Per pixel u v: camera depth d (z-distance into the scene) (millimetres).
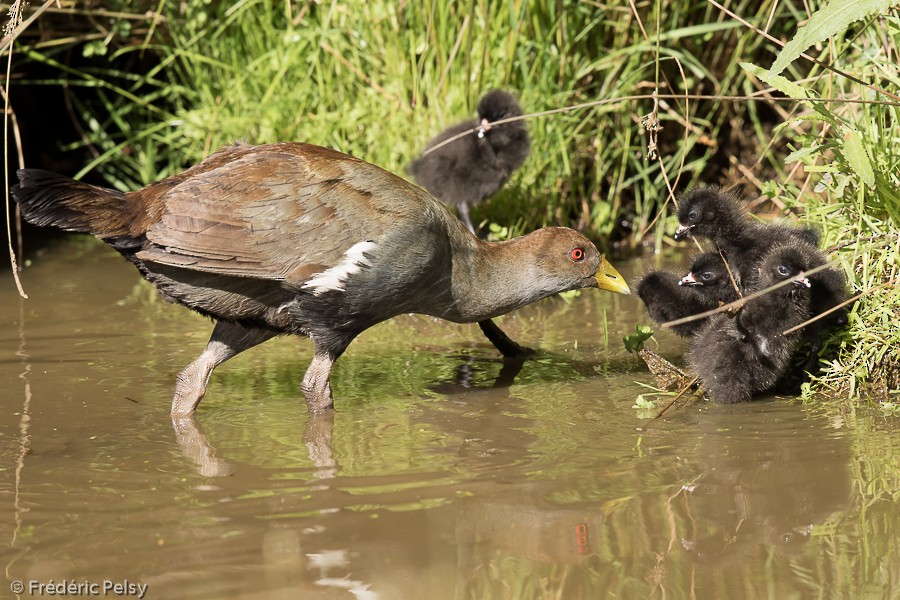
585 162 16938
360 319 10523
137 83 17844
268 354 12492
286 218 9984
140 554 7355
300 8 17281
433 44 15969
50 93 20141
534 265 11578
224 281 10125
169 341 12703
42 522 7836
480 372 11773
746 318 10516
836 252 11359
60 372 11547
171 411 10375
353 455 9188
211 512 7984
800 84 13125
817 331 10945
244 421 10172
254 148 10500
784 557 7344
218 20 17562
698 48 17219
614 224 16703
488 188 14930
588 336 13031
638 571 7172
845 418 10062
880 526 7750
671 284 12062
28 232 17922
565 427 9906
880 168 11531
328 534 7637
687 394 10891
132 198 9961
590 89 16859
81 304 14211
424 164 15031
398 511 8016
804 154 11383
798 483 8516
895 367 10828
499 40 16062
